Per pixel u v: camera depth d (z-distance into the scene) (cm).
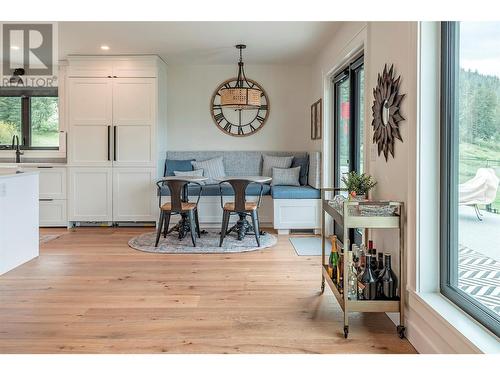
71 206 620
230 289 340
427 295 234
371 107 335
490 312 193
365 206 251
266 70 675
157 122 614
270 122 681
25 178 419
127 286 347
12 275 378
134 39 522
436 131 235
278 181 623
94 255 454
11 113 675
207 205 612
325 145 562
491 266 194
